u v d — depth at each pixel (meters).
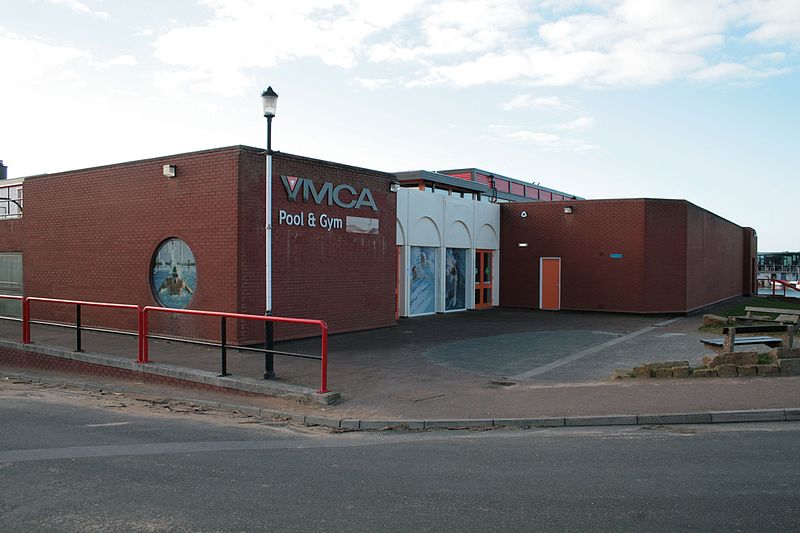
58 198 18.36
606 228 25.66
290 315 15.48
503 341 16.30
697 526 4.77
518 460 6.70
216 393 10.89
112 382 12.27
